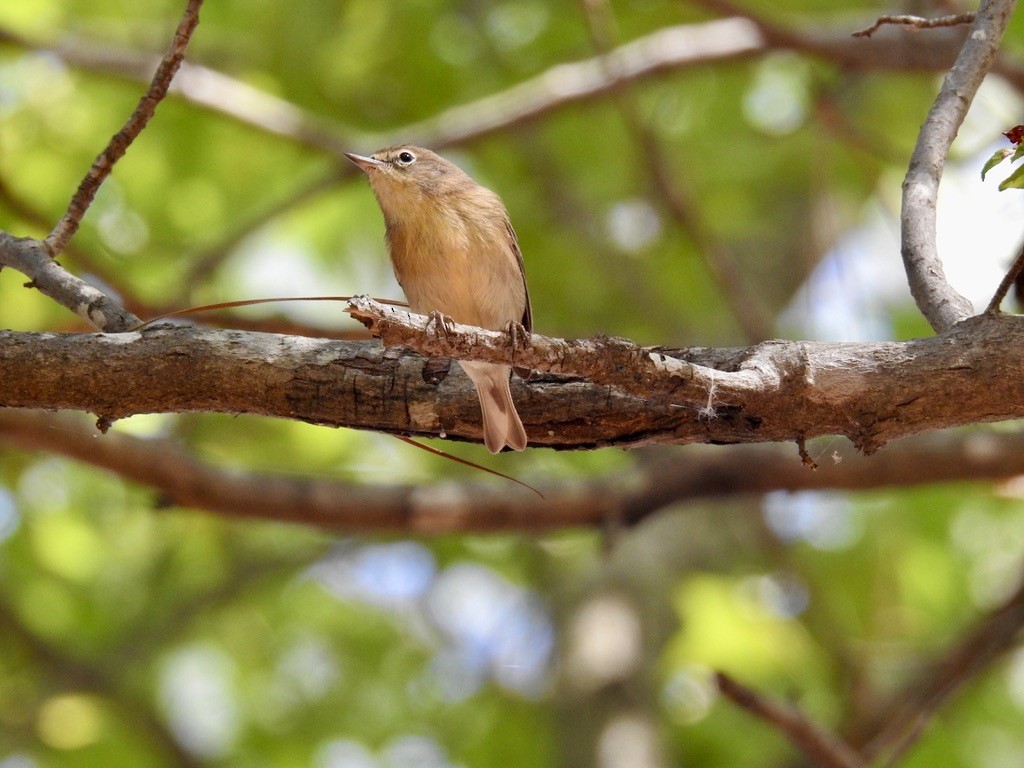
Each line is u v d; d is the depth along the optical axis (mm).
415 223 8414
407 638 15188
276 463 12227
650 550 13273
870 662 12195
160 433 11297
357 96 13898
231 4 12914
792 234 14766
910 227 5715
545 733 13258
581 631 12570
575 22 13719
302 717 14023
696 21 13812
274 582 15156
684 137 14070
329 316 13523
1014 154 4781
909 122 13781
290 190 13383
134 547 13906
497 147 14391
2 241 5816
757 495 9930
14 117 12352
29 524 12977
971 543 13484
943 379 5250
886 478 9695
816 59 11641
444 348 4707
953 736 12031
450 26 13688
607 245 14305
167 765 13383
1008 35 12062
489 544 15227
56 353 5332
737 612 11312
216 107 11570
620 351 4910
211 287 12125
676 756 12211
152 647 14008
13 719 13086
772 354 5371
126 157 12797
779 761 11586
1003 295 5309
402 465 12852
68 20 12875
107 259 11562
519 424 5668
